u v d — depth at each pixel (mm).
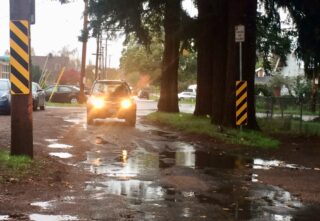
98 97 22031
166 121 22875
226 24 20641
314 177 10570
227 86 18281
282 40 26344
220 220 7078
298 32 22125
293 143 16688
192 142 16141
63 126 20703
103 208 7559
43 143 14961
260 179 10258
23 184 8812
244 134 16344
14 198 7938
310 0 20016
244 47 18094
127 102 21828
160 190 8938
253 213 7492
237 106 16734
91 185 9211
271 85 59125
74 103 44344
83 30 24875
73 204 7742
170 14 22750
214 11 21141
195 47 26953
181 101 66000
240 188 9305
